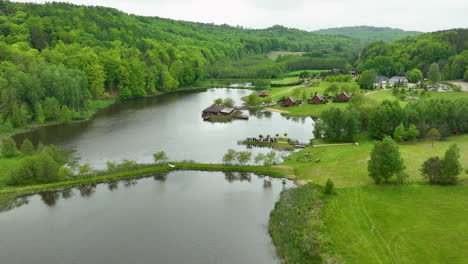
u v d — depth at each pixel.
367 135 109.25
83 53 183.00
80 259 52.22
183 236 57.97
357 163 83.94
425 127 100.19
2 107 123.88
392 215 57.78
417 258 46.34
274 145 105.75
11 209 68.94
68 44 198.38
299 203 66.00
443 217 55.72
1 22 190.12
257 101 171.38
